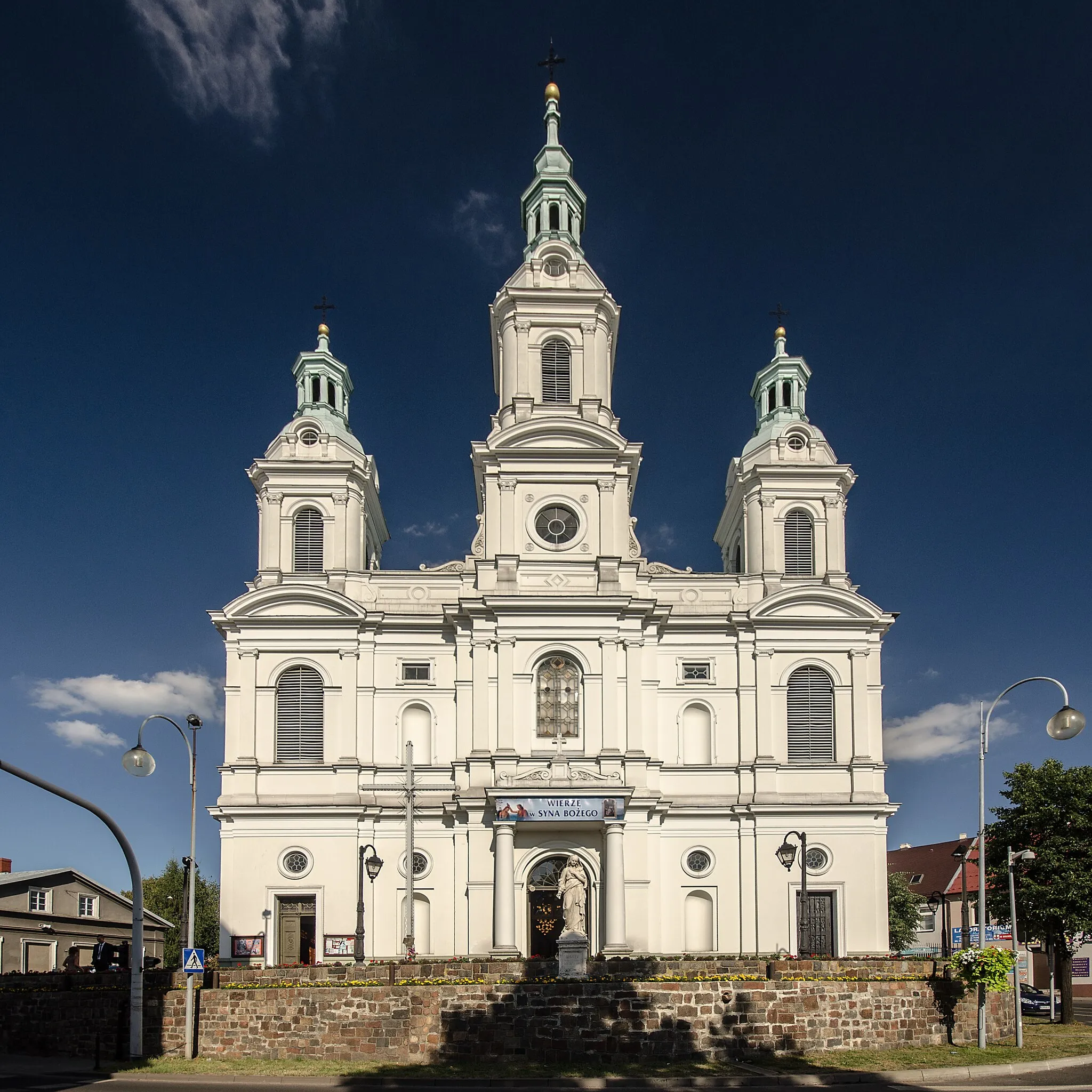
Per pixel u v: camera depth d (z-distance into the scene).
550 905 59.34
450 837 60.47
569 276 68.19
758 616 63.44
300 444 66.56
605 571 62.88
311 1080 33.78
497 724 60.84
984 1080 35.00
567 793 58.12
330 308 71.56
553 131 73.56
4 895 70.56
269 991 38.66
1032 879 53.84
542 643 61.88
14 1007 41.22
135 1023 37.78
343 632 62.75
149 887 106.44
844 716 62.88
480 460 64.81
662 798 60.16
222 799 60.06
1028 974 72.88
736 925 60.34
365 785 61.19
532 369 66.81
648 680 62.84
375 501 71.31
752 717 62.81
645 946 58.19
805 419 70.81
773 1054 37.75
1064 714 36.72
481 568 63.22
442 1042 37.38
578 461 64.38
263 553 64.88
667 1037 37.31
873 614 63.56
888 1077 34.62
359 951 51.53
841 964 42.16
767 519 66.69
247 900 59.28
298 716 62.06
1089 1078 35.28
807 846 61.06
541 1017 37.28
